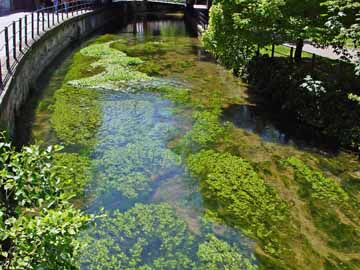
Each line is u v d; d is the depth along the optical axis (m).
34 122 13.03
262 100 16.16
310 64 16.42
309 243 7.76
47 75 19.30
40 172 3.76
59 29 24.27
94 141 11.70
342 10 11.80
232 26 14.49
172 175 9.99
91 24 35.28
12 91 11.97
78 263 6.66
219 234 7.87
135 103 15.36
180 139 12.12
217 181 9.75
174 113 14.35
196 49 27.52
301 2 13.59
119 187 9.28
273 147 11.81
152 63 22.70
